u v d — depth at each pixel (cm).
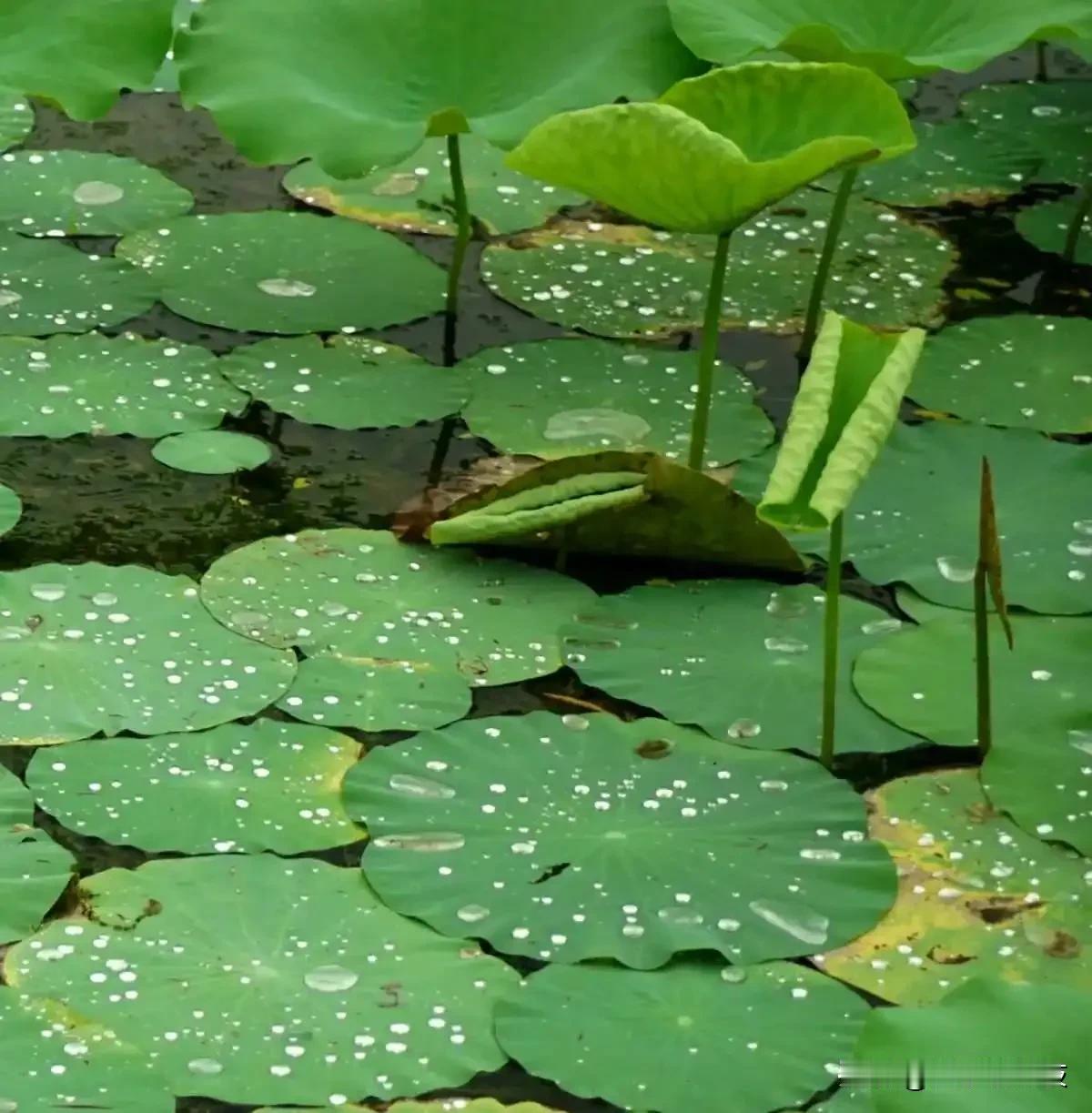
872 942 802
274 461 858
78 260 889
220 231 898
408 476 856
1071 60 962
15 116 922
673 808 814
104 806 812
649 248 902
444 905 804
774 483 802
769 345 884
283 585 839
